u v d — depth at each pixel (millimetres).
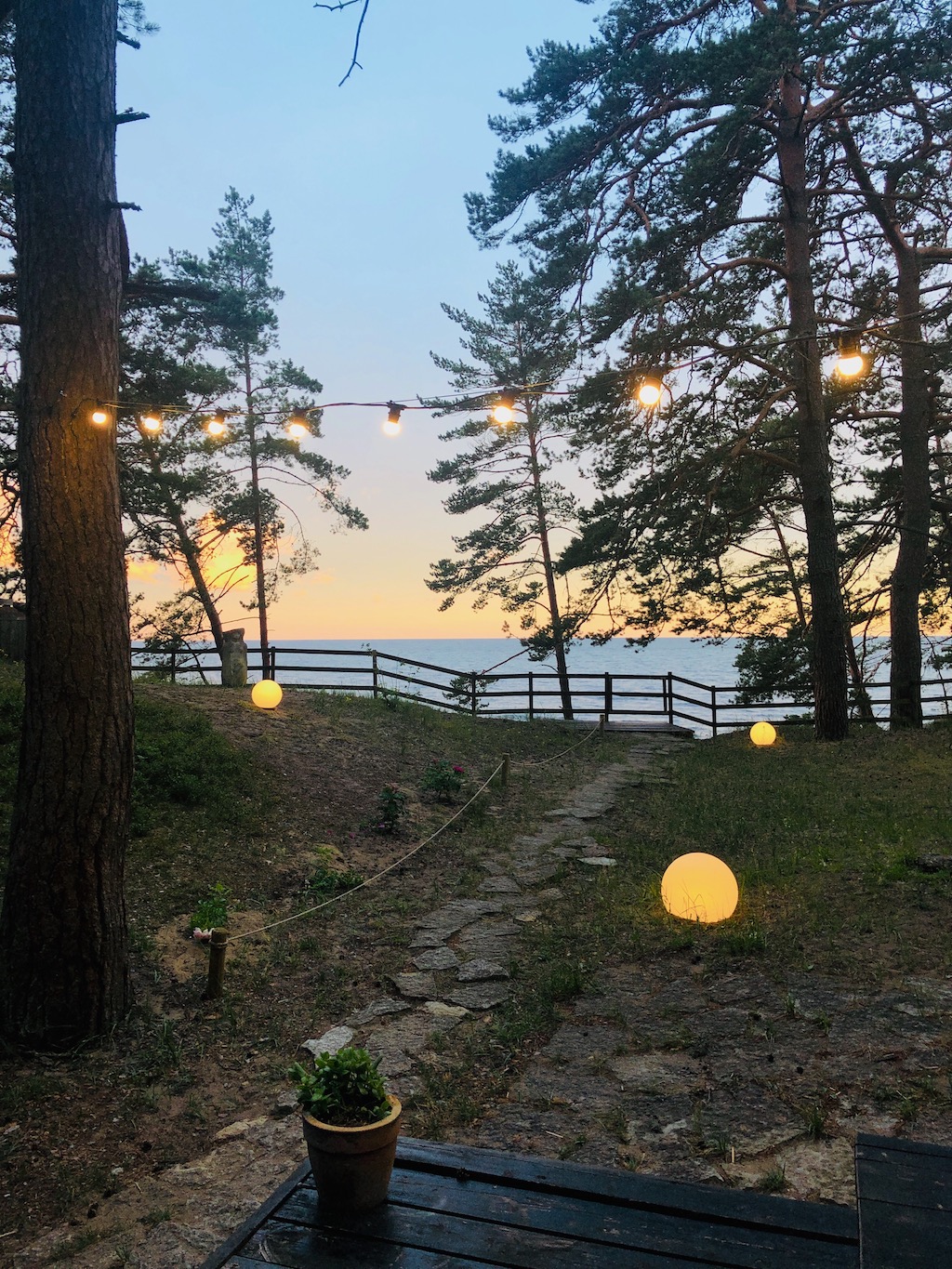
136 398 17000
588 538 18688
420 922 7867
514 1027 5492
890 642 20484
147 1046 5656
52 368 5871
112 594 5953
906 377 17672
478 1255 2492
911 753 13664
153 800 9430
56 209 5949
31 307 5945
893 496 21078
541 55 15039
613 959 6547
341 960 7078
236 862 8750
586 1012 5668
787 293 17500
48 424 5844
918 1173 2535
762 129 15172
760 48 12766
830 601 16172
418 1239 2580
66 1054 5508
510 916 7918
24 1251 3734
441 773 12219
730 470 17000
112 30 6312
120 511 6129
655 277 15039
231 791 10258
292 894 8430
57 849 5684
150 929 7180
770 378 18094
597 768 15133
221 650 17250
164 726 11469
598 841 10328
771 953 6164
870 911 6684
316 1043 5605
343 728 14289
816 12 14398
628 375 14531
